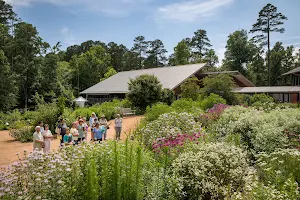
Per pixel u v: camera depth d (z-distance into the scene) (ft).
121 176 16.08
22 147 46.75
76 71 231.50
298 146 26.71
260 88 126.52
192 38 260.01
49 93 165.07
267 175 19.38
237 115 40.55
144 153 21.21
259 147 28.73
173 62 273.95
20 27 168.86
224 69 215.31
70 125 60.29
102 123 44.55
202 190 17.26
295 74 124.26
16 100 147.95
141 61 298.35
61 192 15.12
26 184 15.93
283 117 34.47
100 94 147.74
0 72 138.31
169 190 17.19
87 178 15.06
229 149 21.12
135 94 98.84
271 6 197.06
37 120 58.90
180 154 21.79
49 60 174.29
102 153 18.63
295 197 15.28
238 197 15.51
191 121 35.88
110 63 284.00
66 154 19.77
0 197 13.93
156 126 33.81
